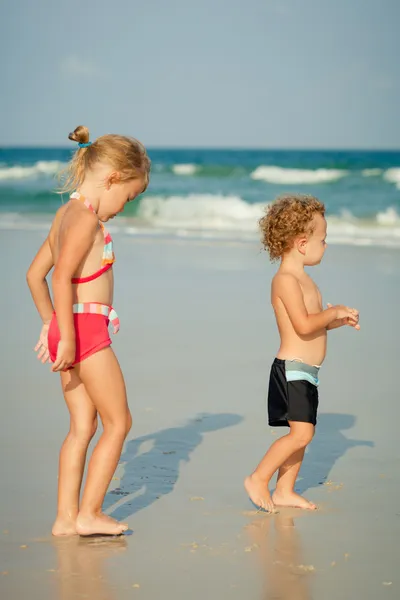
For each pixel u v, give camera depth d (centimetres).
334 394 1288
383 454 990
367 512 802
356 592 620
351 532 749
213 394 1254
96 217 724
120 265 2742
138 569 665
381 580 642
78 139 750
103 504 822
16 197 6538
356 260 2922
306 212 834
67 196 6531
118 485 877
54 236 754
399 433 1080
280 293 830
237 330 1741
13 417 1119
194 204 5584
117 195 744
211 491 861
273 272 2573
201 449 996
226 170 7406
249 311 1952
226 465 940
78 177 747
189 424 1100
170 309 1969
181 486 875
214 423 1105
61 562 679
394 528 758
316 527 762
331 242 3622
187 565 673
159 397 1234
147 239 3647
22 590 624
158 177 7406
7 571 660
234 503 828
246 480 813
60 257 707
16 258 2852
